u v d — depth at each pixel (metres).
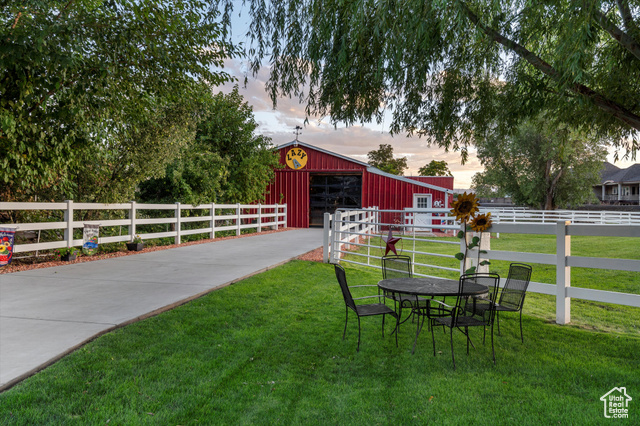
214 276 7.14
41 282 6.50
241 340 4.16
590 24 4.21
